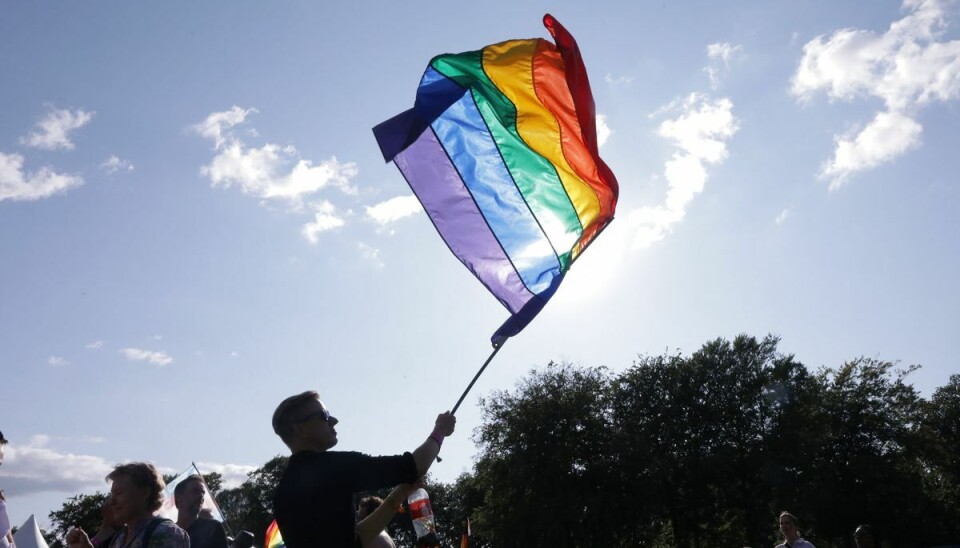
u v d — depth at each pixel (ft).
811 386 201.57
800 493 180.45
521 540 183.32
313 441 15.49
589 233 24.43
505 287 23.02
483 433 197.67
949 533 211.41
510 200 23.89
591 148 24.57
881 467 194.39
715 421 194.49
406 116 24.22
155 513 19.53
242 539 29.68
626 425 195.42
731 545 191.21
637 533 188.03
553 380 202.69
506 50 25.30
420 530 27.22
